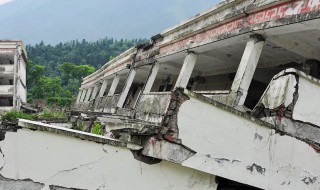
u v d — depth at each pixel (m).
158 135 5.16
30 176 4.86
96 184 5.15
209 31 10.39
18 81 32.47
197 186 5.69
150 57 15.45
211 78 15.10
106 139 5.18
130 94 24.53
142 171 5.40
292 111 5.96
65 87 62.69
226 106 5.38
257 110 6.34
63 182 5.00
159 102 11.73
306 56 9.01
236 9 9.07
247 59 8.27
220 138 5.41
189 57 11.47
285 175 5.93
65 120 13.00
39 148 4.91
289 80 5.96
